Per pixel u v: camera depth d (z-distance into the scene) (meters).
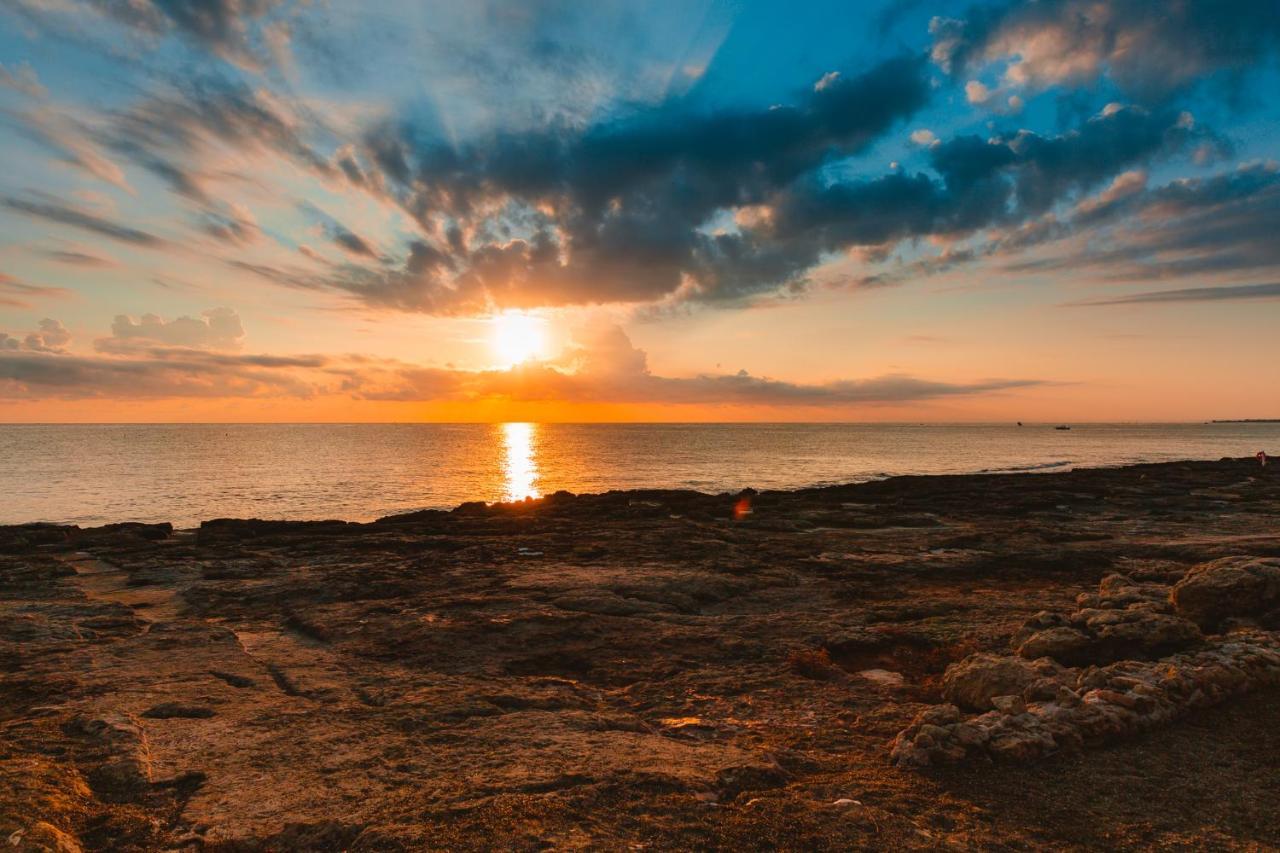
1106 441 179.62
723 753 6.85
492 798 5.62
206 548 23.81
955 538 23.55
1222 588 10.96
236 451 120.12
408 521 31.88
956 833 5.27
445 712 8.09
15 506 48.22
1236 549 19.20
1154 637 9.77
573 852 4.75
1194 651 9.24
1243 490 39.53
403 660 10.82
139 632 12.91
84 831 5.23
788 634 12.38
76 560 22.14
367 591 16.23
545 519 31.22
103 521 42.47
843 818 5.39
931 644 11.80
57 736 7.12
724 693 9.26
